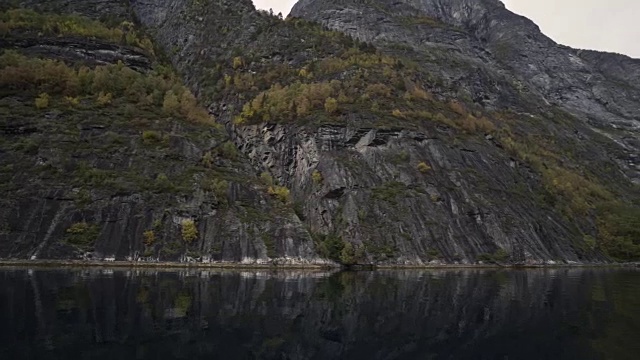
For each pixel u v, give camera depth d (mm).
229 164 116875
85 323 39188
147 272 78750
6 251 82312
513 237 121750
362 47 193875
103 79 124188
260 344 35875
